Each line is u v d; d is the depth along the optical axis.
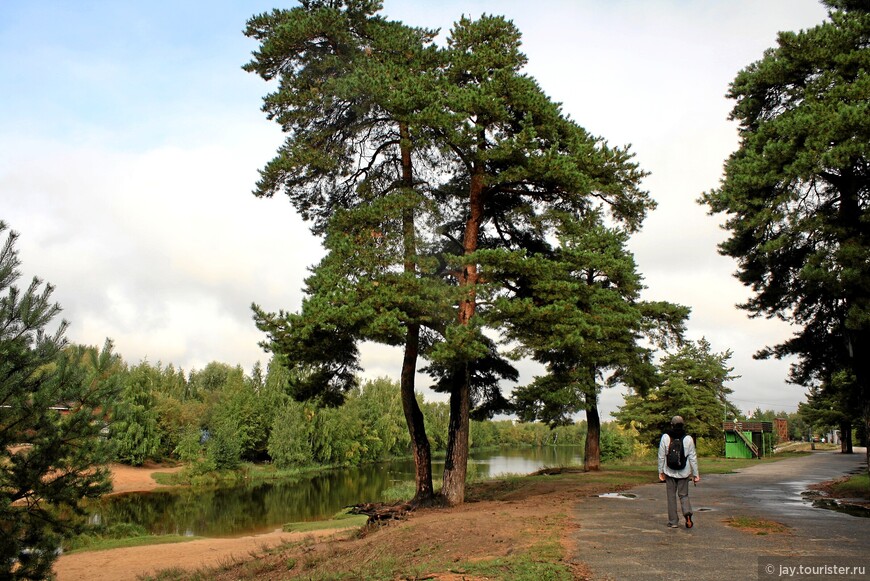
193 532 29.95
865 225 16.48
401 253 16.88
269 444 74.88
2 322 10.61
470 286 16.11
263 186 18.02
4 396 10.23
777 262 18.47
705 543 9.37
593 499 16.28
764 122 17.56
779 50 17.94
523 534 10.68
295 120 18.41
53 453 10.81
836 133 14.89
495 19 18.67
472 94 16.14
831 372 22.41
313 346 16.33
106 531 12.38
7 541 10.12
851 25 16.69
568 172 16.14
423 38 19.64
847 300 16.61
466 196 20.16
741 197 17.11
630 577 7.42
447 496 17.23
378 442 96.06
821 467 31.28
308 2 19.28
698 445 49.16
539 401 26.77
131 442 65.69
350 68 18.39
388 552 10.87
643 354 27.78
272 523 33.00
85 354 12.02
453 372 18.16
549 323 16.22
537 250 21.05
